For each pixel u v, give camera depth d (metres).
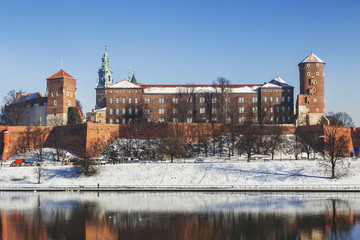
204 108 161.88
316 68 163.25
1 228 64.19
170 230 62.53
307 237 58.81
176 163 109.38
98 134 133.38
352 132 141.12
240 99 162.50
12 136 136.25
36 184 101.69
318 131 134.00
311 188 91.62
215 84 167.38
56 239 58.44
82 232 61.78
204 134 135.88
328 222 65.81
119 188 96.00
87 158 106.62
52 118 160.38
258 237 58.97
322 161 107.25
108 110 160.00
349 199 81.88
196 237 59.16
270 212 72.06
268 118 159.75
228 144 123.12
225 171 102.94
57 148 126.19
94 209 76.31
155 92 162.00
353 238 58.06
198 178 100.56
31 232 61.91
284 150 125.44
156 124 135.12
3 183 104.56
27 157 130.62
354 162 106.25
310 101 162.00
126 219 69.06
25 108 170.62
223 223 65.88
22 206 79.44
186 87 168.25
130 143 127.12
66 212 74.31
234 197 85.69
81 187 98.06
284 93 162.75
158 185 97.50
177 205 78.62
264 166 104.88
